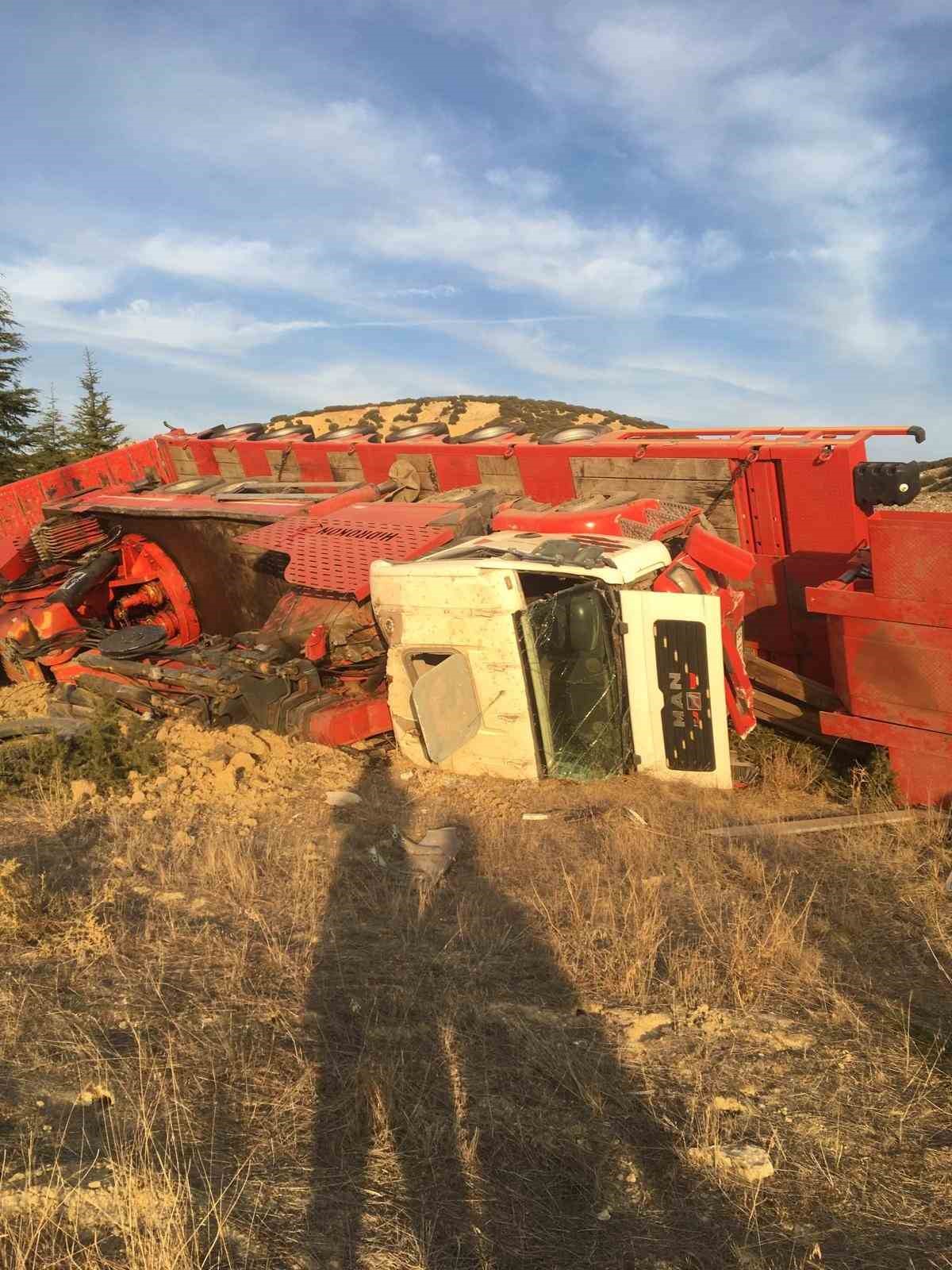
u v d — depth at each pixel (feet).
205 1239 8.34
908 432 28.14
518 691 23.77
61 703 32.50
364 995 12.97
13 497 44.62
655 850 18.98
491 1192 9.29
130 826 19.85
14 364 87.97
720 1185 9.44
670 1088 11.00
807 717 25.84
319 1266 8.21
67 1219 8.44
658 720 23.65
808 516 29.12
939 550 19.77
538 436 38.17
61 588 38.29
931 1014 12.70
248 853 18.21
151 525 38.37
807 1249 8.65
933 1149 9.98
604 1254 8.56
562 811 21.86
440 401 89.45
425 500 34.88
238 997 12.71
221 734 27.17
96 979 13.03
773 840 19.54
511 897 16.81
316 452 43.24
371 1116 10.30
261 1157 9.59
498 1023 12.31
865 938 15.08
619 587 23.62
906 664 20.83
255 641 29.53
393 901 16.44
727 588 25.46
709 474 30.78
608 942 14.73
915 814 20.31
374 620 28.35
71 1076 10.73
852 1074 11.32
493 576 23.39
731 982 13.39
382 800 22.95
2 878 15.07
